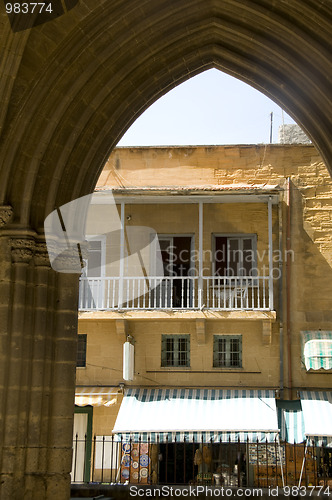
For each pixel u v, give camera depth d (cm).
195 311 2220
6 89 1104
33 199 1161
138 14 1162
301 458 2036
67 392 1146
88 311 2248
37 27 1092
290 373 2206
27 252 1134
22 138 1141
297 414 2125
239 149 2380
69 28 1113
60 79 1146
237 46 1254
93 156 1220
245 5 1184
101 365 2264
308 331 2228
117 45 1171
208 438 2072
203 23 1225
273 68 1252
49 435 1126
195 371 2247
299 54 1205
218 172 2380
